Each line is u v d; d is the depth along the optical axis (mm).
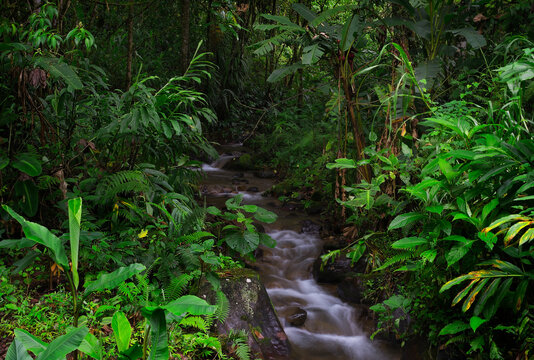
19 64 3549
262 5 12203
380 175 3689
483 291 2668
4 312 3037
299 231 5887
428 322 3168
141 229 3986
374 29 5430
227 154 10523
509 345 2691
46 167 3914
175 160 4535
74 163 4273
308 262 5121
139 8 10016
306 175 7500
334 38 4582
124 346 1871
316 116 9656
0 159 3559
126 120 3623
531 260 2674
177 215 4070
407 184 3494
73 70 3840
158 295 3232
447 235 2848
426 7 4504
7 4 3959
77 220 1941
